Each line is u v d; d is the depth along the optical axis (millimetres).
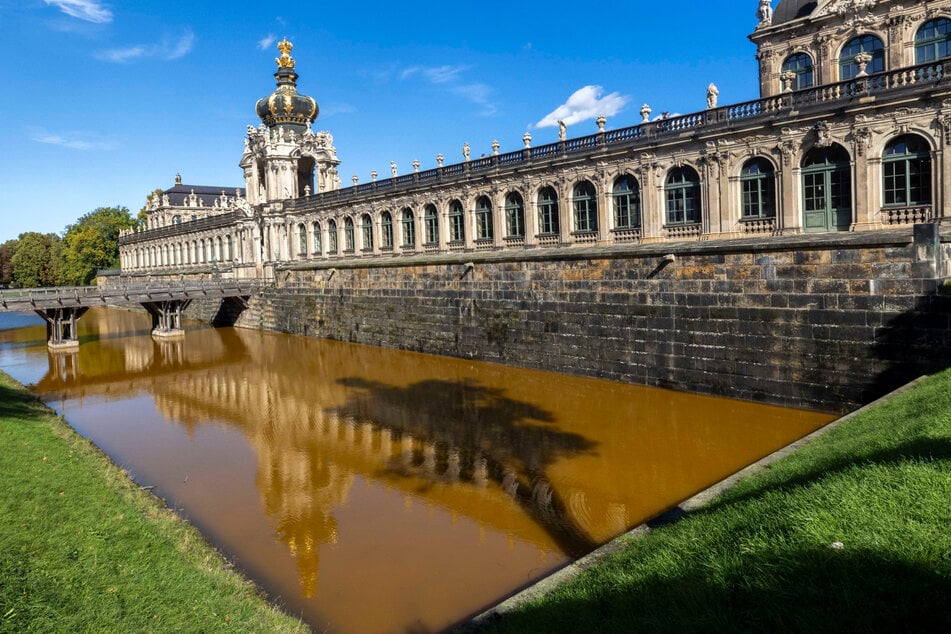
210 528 17266
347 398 31656
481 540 16156
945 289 20906
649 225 36500
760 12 38344
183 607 11219
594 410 26578
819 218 30656
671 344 28484
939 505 7773
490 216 46438
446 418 26875
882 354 22297
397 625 12711
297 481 20656
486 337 38125
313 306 54812
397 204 53938
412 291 43875
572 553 15305
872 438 11961
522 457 21781
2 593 10039
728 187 33125
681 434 23000
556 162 40500
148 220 115250
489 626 8602
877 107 27891
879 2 33312
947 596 6152
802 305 24219
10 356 49406
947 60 26250
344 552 15773
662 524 10820
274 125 68062
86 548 12469
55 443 20547
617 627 7309
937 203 26859
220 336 58969
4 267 147250
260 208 67125
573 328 32844
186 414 30141
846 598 6363
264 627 11367
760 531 8266
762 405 25375
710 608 6934
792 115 30281
